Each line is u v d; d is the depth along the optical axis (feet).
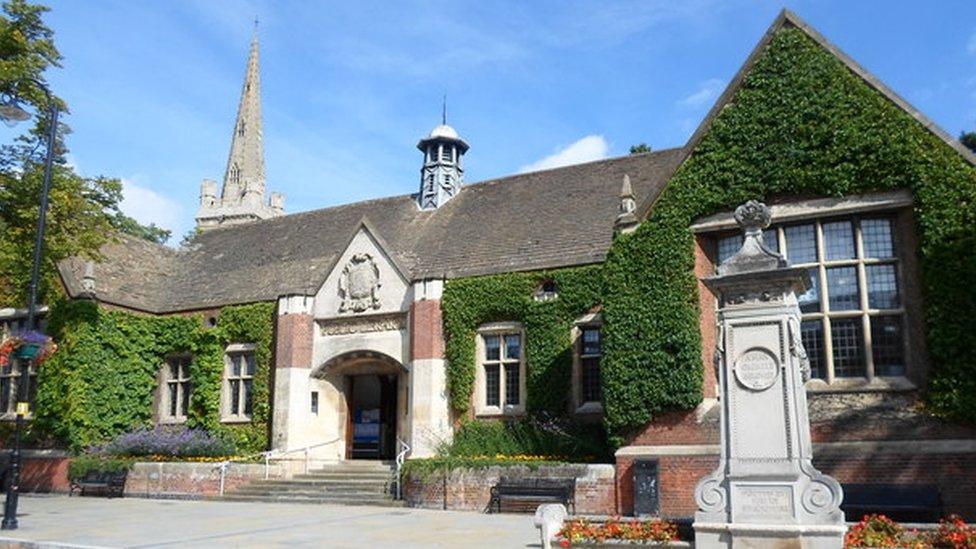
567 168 88.33
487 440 67.56
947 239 47.39
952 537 28.84
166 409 91.25
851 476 46.47
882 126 50.44
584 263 69.00
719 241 56.18
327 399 81.97
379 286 79.15
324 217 102.83
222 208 267.59
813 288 51.83
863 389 48.88
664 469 52.37
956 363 45.80
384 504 65.21
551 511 34.32
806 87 53.42
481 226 84.12
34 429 85.51
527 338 70.23
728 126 55.62
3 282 88.48
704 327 54.70
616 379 55.36
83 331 84.89
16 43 72.08
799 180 52.08
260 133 291.17
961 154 48.14
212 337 88.43
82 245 79.66
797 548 28.99
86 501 71.72
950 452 44.65
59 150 78.13
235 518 54.95
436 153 95.45
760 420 30.89
